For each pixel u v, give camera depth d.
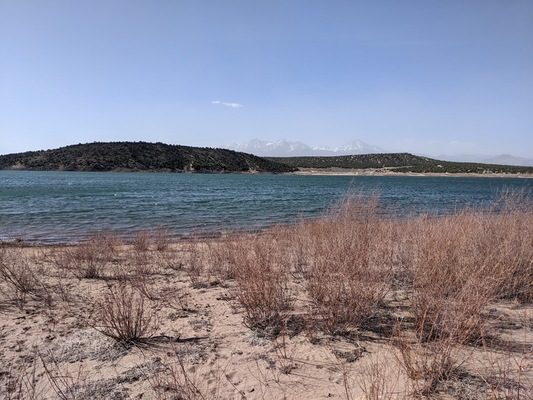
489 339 3.91
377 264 6.07
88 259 7.99
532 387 3.00
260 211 24.03
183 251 9.36
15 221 19.12
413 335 4.07
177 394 3.04
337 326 4.32
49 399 3.02
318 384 3.20
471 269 5.13
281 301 5.04
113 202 30.64
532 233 6.89
